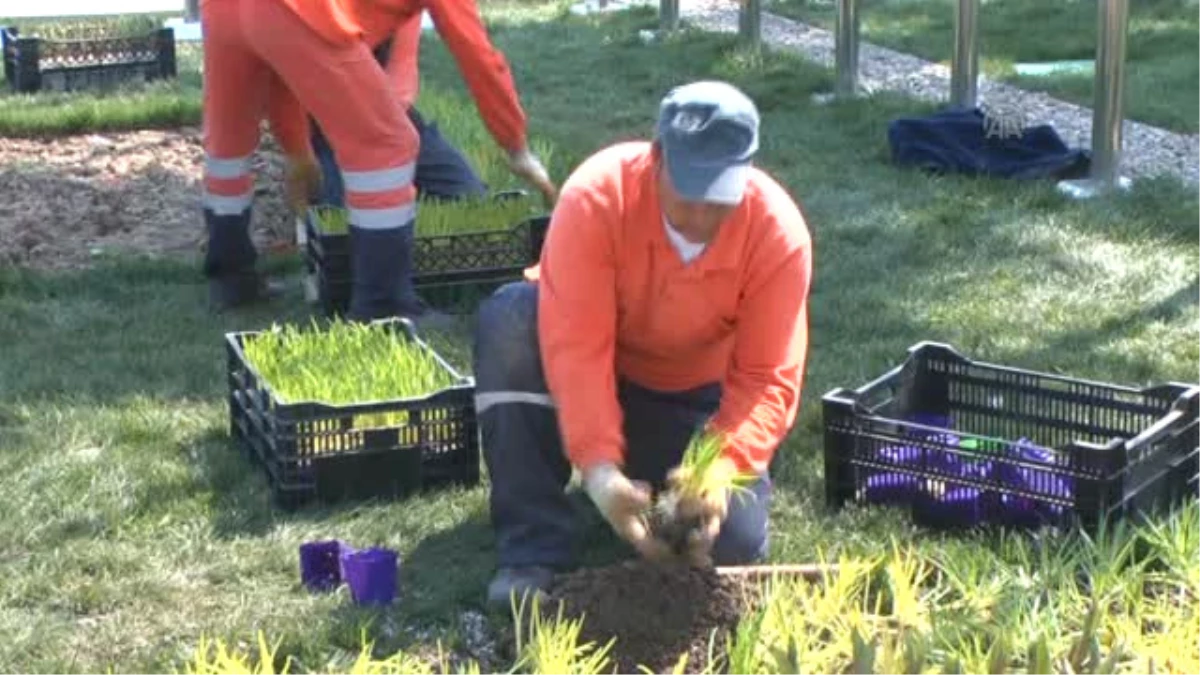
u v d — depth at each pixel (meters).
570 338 5.06
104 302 8.62
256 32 7.65
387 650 5.14
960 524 5.84
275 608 5.35
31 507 6.05
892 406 6.34
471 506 6.07
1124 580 5.11
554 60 15.73
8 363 7.61
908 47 15.94
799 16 18.17
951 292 8.50
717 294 5.19
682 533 5.02
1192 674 4.56
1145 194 10.07
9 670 5.03
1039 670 4.39
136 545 5.82
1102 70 10.23
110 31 15.73
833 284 8.65
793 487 6.23
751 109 4.92
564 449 5.37
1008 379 6.39
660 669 4.89
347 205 7.92
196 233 10.05
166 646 5.16
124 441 6.73
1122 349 7.64
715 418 5.20
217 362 7.65
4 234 9.97
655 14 18.28
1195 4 17.66
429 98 12.04
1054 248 9.14
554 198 8.48
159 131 12.77
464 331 7.99
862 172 10.88
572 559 5.48
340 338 6.82
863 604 5.11
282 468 6.05
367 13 8.16
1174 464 5.86
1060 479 5.62
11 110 12.94
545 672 4.46
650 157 5.11
